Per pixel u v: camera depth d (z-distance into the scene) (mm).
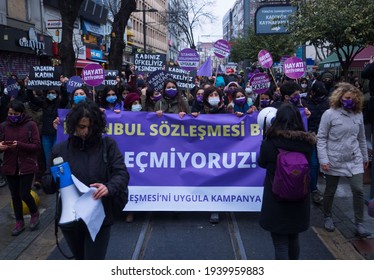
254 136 6191
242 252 5223
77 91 6789
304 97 7930
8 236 5961
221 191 6215
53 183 3541
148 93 7746
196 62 10672
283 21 16938
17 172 5887
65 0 13391
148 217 6473
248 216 6496
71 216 3404
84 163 3520
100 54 32719
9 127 5883
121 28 18781
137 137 6211
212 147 6207
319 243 5539
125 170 3576
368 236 5680
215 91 6516
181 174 6219
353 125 5617
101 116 3551
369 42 14789
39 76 7867
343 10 13953
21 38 19891
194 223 6238
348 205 6898
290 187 3762
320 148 5750
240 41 33156
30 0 21891
